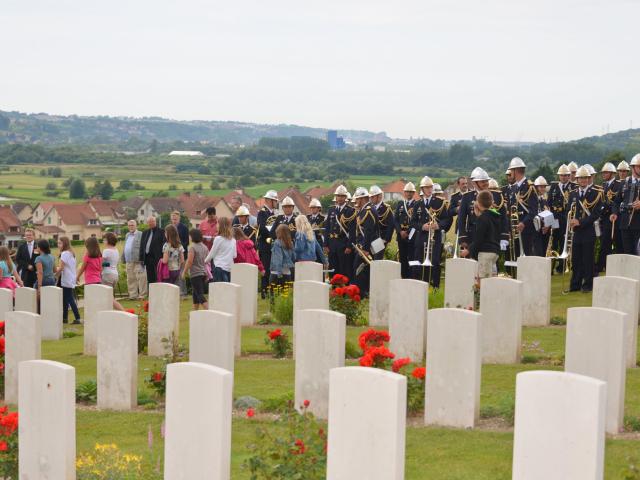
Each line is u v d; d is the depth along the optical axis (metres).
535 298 17.81
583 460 7.90
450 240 28.64
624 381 10.84
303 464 8.91
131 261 27.33
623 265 17.50
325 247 25.12
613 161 49.00
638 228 21.11
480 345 11.20
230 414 9.10
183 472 9.29
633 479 8.57
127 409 13.44
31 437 10.28
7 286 22.44
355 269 24.17
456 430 11.05
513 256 22.30
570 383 7.93
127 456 10.51
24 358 14.91
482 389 12.84
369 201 24.52
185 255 26.55
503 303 14.29
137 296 27.47
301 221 22.41
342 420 8.56
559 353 14.98
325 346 12.11
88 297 18.55
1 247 22.80
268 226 25.72
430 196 23.86
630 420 11.01
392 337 15.30
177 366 9.27
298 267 20.89
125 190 188.88
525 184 22.72
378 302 19.03
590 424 7.85
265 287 25.25
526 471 8.14
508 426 11.21
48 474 10.21
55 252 70.94
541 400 8.05
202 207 123.25
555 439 8.00
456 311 11.18
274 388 13.91
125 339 13.35
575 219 21.53
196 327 13.52
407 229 24.12
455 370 11.23
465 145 176.38
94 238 22.70
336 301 19.03
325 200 87.94
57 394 10.05
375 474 8.41
